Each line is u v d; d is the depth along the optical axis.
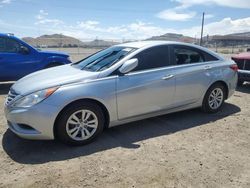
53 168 3.44
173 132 4.66
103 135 4.48
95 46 38.50
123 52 4.70
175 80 4.83
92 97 3.99
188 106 5.23
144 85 4.46
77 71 4.52
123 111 4.36
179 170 3.41
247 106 6.34
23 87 4.07
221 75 5.54
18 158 3.70
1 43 7.68
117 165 3.52
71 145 4.05
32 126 3.76
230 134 4.61
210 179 3.22
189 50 5.23
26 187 3.04
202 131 4.72
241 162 3.64
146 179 3.21
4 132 4.59
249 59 7.75
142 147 4.05
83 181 3.16
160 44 4.86
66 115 3.87
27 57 8.02
